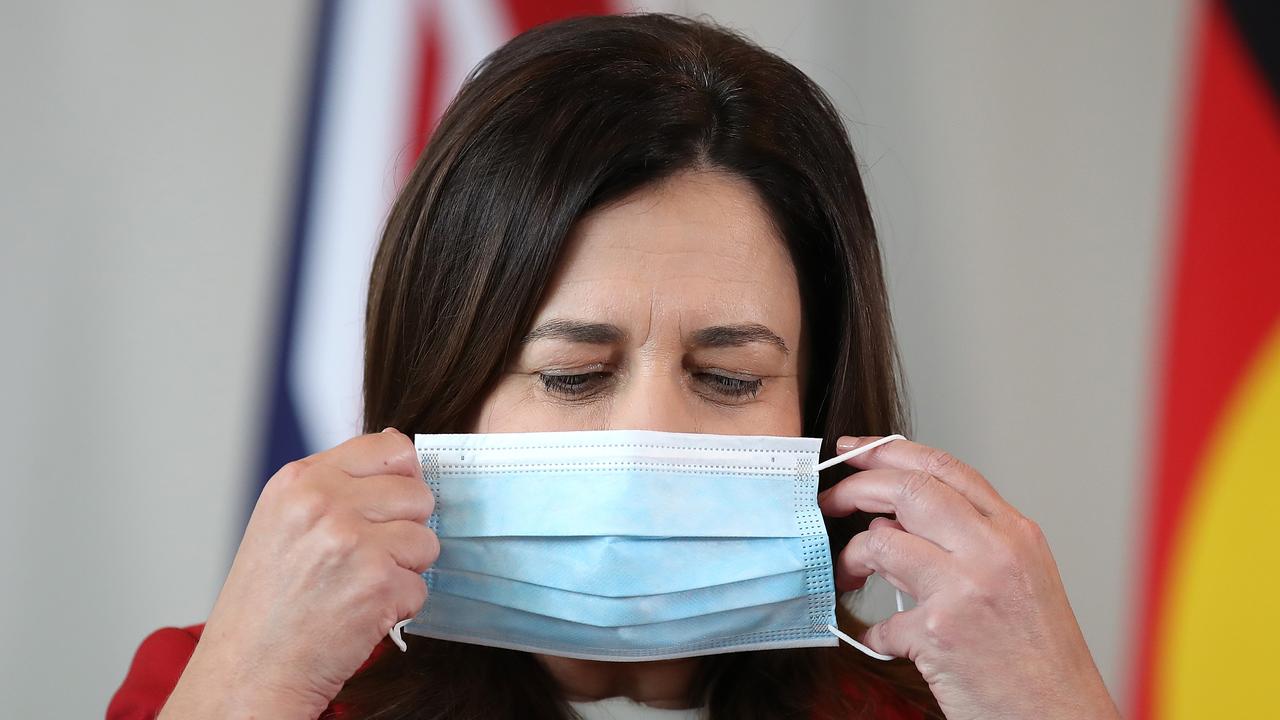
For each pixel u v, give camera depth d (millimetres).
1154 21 9656
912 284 9375
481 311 5371
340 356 9055
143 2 8742
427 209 5758
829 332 6297
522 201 5262
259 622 4719
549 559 5266
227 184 8875
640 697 6004
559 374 5320
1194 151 9602
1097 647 9547
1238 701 9562
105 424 8641
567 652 5395
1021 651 5043
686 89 5488
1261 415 9602
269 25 8977
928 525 5176
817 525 5406
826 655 6430
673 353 5316
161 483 8727
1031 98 9523
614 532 5172
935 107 9445
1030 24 9523
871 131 9391
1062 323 9500
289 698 4684
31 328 8508
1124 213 9570
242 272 8898
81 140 8609
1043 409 9484
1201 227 9602
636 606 5207
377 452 5047
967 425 9414
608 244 5234
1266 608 9570
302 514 4750
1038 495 9469
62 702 8562
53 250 8555
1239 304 9594
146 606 8695
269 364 8930
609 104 5336
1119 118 9578
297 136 9016
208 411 8812
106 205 8664
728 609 5336
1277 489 9562
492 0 9234
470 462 5348
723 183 5488
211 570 8797
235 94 8898
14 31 8508
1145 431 9547
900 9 9438
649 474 5234
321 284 9031
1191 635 9570
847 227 6055
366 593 4703
